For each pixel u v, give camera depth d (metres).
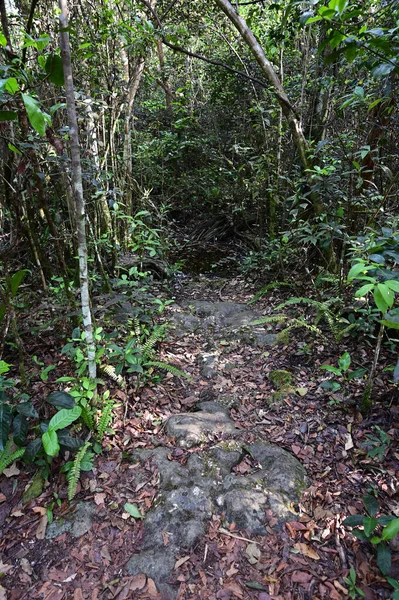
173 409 2.89
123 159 4.89
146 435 2.59
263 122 4.91
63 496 2.21
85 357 2.59
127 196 4.98
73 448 2.34
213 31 5.90
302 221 4.16
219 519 2.07
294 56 5.66
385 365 2.92
